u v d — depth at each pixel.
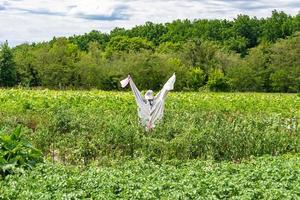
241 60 86.69
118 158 19.33
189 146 20.03
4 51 77.25
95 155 19.83
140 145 20.58
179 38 123.94
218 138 20.39
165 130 22.70
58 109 26.25
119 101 41.62
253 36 119.50
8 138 15.80
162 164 16.17
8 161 15.22
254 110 39.53
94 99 43.41
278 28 117.38
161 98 26.02
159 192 12.23
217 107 40.53
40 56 79.00
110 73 78.19
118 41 103.75
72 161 19.47
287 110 39.78
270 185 13.06
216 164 15.91
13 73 77.50
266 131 21.47
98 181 13.02
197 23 128.00
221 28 123.62
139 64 78.00
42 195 11.80
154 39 128.88
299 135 23.34
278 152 20.73
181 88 79.75
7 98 42.38
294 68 81.38
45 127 22.86
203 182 12.93
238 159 20.30
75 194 11.87
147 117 25.75
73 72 78.75
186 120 25.78
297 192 12.38
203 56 87.06
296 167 14.98
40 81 79.69
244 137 20.58
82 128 22.89
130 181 13.03
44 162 15.91
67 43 90.69
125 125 22.44
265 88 83.00
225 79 81.81
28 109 34.47
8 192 12.13
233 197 11.91
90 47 91.12
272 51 84.56
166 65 79.00
